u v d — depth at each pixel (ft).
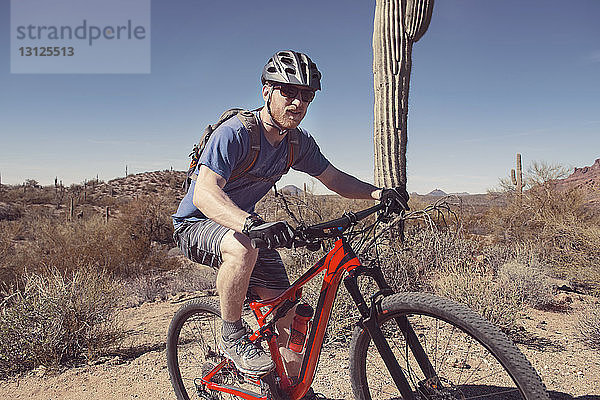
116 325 17.99
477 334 6.49
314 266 8.45
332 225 7.59
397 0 24.54
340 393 12.08
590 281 23.53
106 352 16.67
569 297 21.85
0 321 15.92
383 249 19.62
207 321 11.63
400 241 21.29
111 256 41.75
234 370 10.07
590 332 15.87
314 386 12.52
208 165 7.97
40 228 50.88
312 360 8.47
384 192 8.82
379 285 7.85
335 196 46.01
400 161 24.90
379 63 25.11
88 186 285.23
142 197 61.31
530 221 36.19
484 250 29.91
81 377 14.42
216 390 10.37
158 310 24.66
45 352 15.52
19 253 40.11
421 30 24.73
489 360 11.79
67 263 38.17
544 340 16.26
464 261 23.21
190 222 8.96
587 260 25.16
